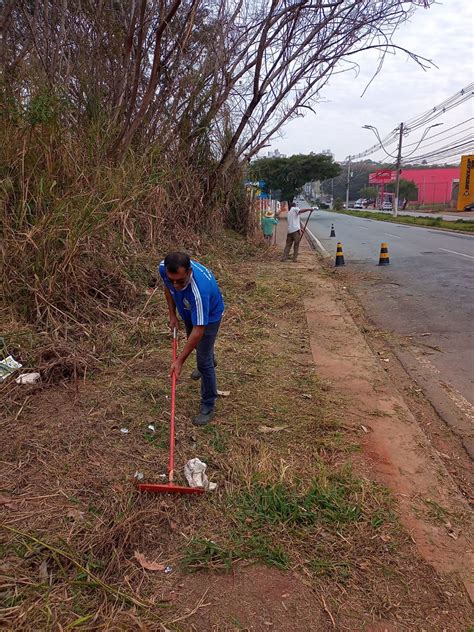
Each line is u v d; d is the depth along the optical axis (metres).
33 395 3.98
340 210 75.19
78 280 5.66
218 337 5.91
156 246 8.65
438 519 2.83
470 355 5.75
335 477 3.16
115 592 2.21
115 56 8.57
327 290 9.11
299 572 2.42
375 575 2.42
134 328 5.48
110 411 3.82
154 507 2.80
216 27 9.53
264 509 2.82
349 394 4.47
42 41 8.04
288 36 9.48
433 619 2.20
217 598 2.25
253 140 12.19
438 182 92.56
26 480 2.96
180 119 10.33
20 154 5.98
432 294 8.94
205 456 3.34
